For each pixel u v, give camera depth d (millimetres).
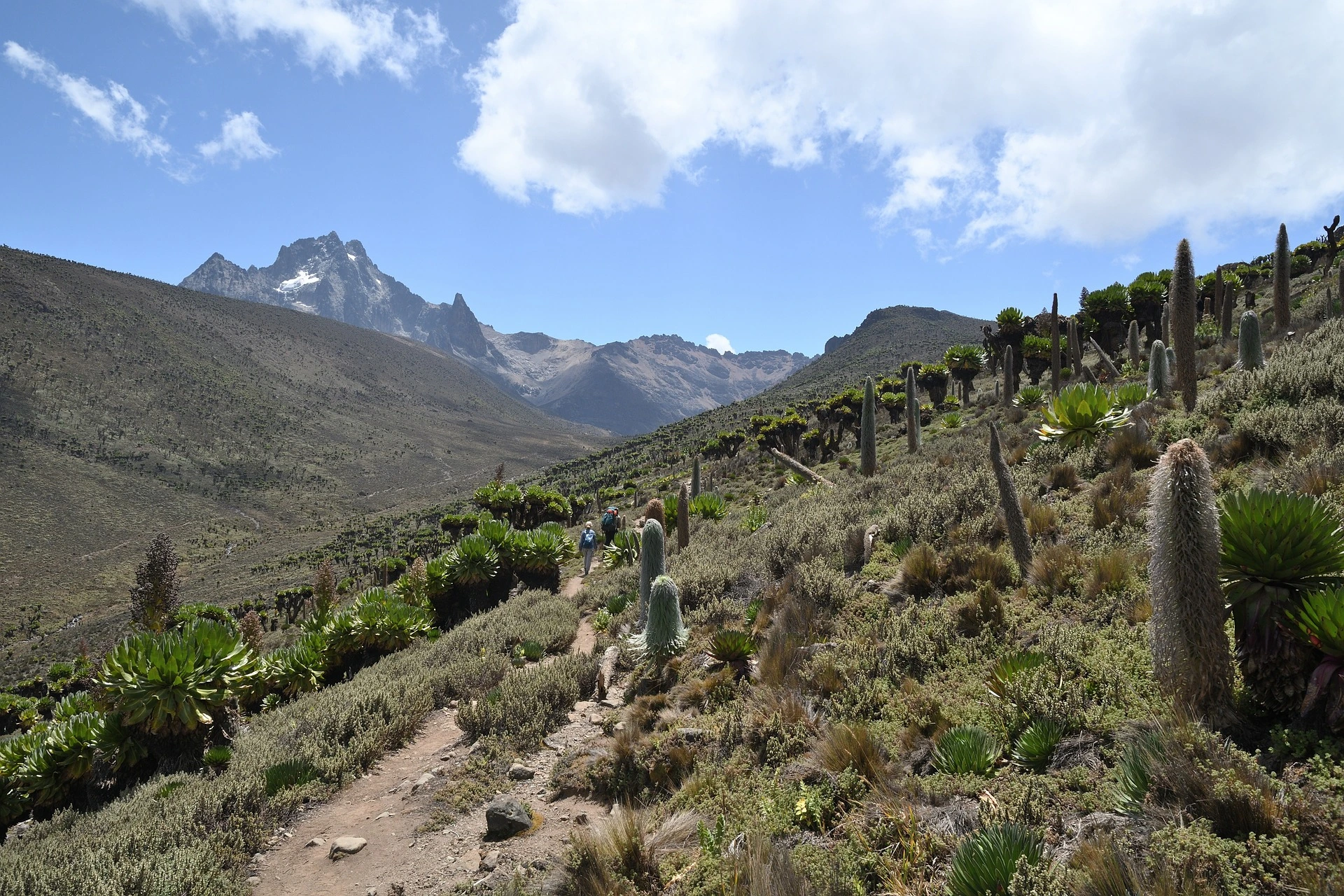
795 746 5137
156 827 5871
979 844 3150
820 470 27594
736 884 3691
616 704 7848
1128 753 3543
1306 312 19469
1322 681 3266
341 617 13398
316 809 6652
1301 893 2520
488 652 10695
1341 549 3426
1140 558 5926
